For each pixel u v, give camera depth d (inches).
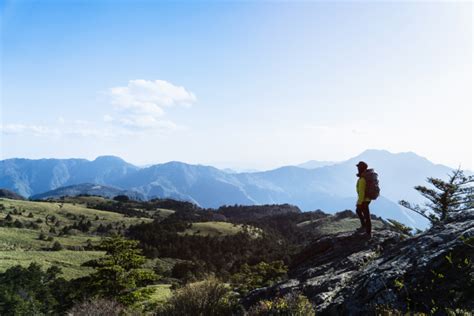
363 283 317.4
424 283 275.0
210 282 458.9
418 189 697.0
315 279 409.4
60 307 2662.4
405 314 259.0
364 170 487.8
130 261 1376.7
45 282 4062.5
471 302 241.0
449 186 655.8
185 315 430.6
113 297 1187.9
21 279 3735.2
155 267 5073.8
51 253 5836.6
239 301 441.7
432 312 247.0
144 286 1363.2
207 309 434.0
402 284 281.9
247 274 2126.0
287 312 317.4
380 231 504.4
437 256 288.2
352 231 522.6
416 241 350.9
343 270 406.0
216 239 7386.8
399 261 320.8
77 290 1301.7
